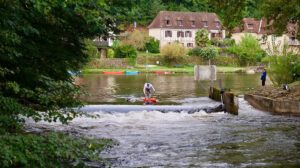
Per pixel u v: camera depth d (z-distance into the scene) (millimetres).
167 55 79875
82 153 7672
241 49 83312
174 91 35375
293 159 12633
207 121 20156
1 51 8359
